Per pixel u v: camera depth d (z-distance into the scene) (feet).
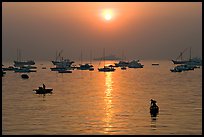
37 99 441.68
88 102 412.98
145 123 282.36
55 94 501.15
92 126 272.10
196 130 255.29
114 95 490.90
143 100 431.84
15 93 516.73
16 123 280.51
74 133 246.27
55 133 246.27
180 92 533.55
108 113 330.34
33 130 255.70
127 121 291.99
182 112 335.06
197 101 421.18
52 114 325.42
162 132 249.96
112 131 254.06
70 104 393.91
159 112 335.88
